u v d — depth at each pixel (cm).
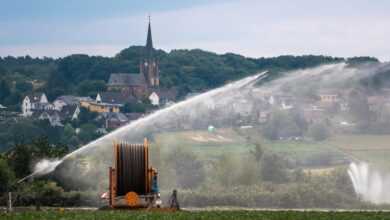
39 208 14488
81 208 14988
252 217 12219
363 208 17088
